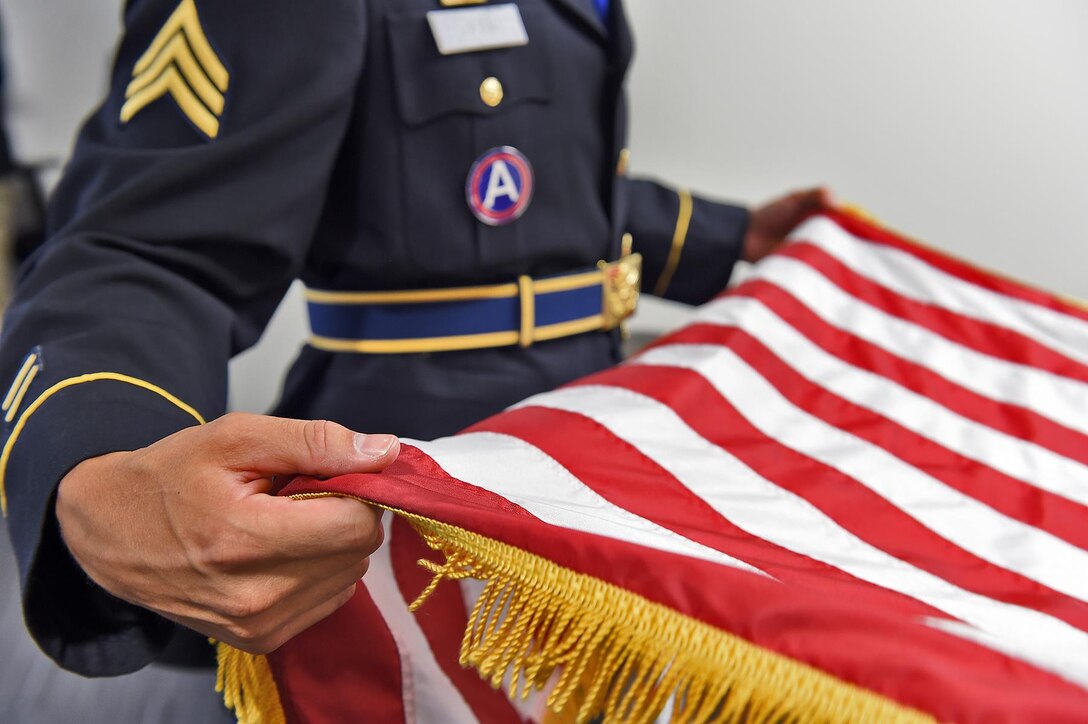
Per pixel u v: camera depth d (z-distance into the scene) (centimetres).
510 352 95
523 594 63
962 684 55
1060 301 108
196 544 63
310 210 84
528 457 75
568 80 93
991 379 100
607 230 99
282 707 76
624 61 95
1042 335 105
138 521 64
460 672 76
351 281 92
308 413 97
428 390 92
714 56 156
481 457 73
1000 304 108
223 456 64
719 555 67
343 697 76
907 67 153
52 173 189
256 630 66
